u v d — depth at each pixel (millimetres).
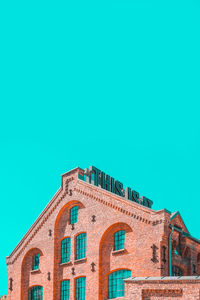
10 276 55625
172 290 33406
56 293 49750
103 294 44688
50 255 51531
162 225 41156
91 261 46625
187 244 45375
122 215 45000
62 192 52688
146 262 41375
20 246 55781
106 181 54062
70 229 50719
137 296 34906
